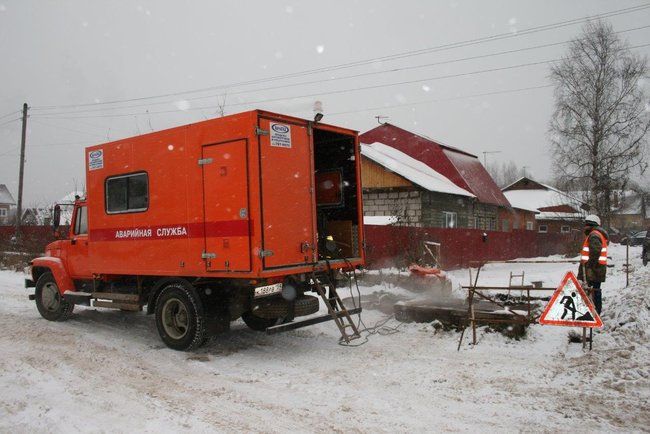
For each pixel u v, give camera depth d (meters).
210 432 4.33
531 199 53.41
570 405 4.85
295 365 6.47
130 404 4.99
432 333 8.06
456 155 30.08
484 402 5.01
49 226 20.97
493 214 30.19
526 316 7.33
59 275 8.99
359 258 8.15
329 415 4.74
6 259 20.12
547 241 29.69
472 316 7.31
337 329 8.54
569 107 33.19
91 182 8.58
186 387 5.58
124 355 6.89
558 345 6.89
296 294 7.20
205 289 7.22
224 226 6.68
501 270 19.36
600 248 7.71
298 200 7.05
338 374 6.04
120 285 8.49
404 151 28.55
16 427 4.34
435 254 15.97
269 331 6.48
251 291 6.86
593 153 32.47
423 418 4.64
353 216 8.30
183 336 7.10
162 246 7.43
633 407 4.74
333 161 8.57
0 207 73.38
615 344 6.39
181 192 7.18
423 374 5.93
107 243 8.28
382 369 6.20
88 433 4.21
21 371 5.89
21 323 9.02
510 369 6.01
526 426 4.42
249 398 5.22
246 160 6.48
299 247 7.02
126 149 7.98
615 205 33.44
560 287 6.38
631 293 8.18
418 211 21.38
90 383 5.61
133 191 7.89
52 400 5.01
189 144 7.11
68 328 8.62
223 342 7.73
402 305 8.84
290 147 6.96
